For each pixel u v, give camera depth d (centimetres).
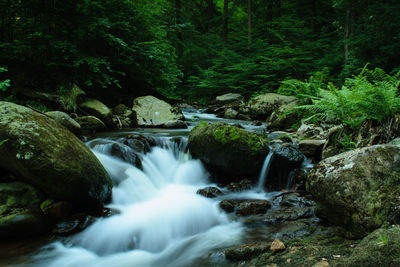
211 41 2216
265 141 568
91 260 300
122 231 344
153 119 833
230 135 500
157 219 376
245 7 2373
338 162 288
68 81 764
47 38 688
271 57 1714
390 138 402
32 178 340
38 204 348
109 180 407
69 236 323
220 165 519
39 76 720
